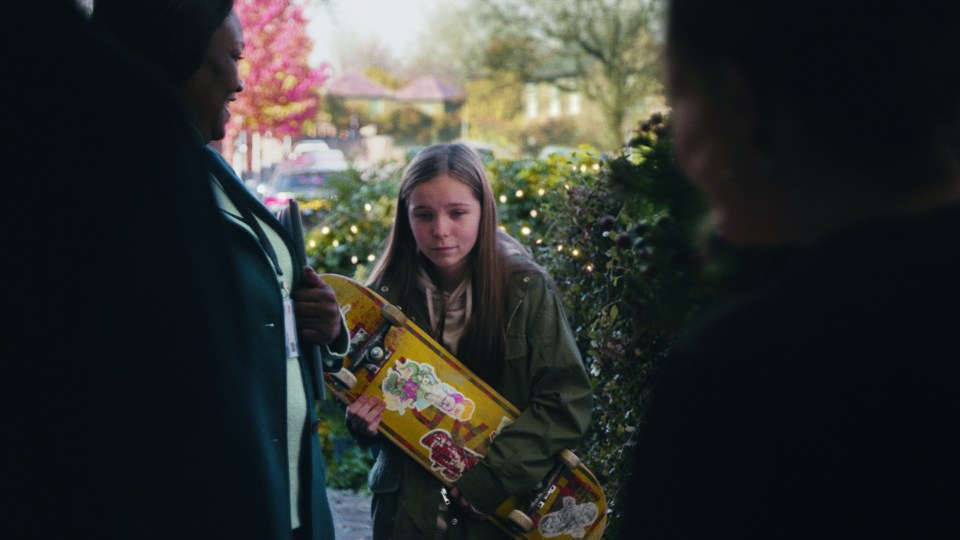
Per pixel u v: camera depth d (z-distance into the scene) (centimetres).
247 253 222
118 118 115
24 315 116
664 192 152
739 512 82
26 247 115
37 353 117
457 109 7275
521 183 592
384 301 288
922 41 82
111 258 118
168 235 126
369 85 7400
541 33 3147
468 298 287
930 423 78
